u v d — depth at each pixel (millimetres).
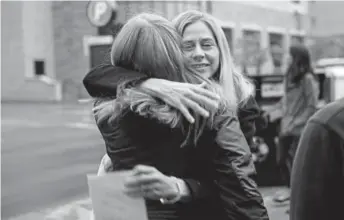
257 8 31438
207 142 1787
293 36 34719
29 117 21094
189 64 2004
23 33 31734
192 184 1773
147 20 1958
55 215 5816
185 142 1778
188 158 1797
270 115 6254
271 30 32469
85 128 16734
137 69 1918
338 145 1471
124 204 1725
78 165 9750
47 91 30672
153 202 1807
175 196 1744
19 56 31938
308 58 5484
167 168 1786
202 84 1880
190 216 1800
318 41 33188
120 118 1812
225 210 1783
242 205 1755
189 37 2277
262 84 6457
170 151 1782
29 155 11156
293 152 5566
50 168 9477
